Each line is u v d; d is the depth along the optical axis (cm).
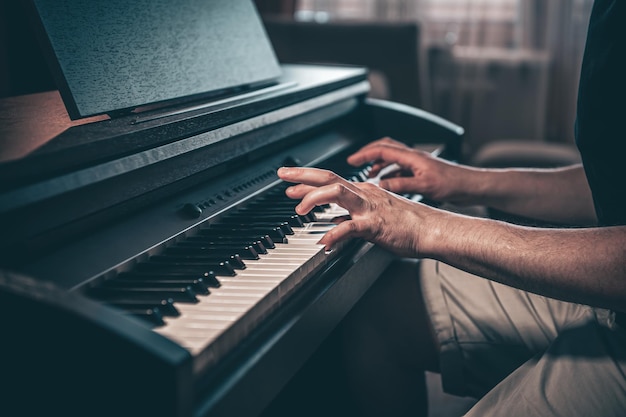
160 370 64
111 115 100
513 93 385
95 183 83
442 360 126
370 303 142
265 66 139
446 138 175
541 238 100
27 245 79
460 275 134
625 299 96
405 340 142
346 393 150
